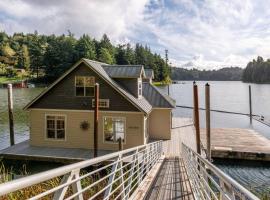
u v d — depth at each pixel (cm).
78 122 1836
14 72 10819
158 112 2145
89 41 10200
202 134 2358
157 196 741
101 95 1809
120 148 1541
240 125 3356
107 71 1938
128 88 1928
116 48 11575
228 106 5347
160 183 898
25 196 536
